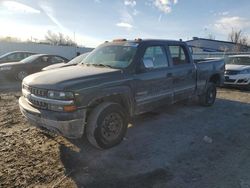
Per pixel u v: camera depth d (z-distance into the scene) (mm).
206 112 6828
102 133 4078
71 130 3744
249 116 6551
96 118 3990
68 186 3240
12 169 3611
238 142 4742
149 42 5145
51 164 3775
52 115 3721
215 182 3359
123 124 4398
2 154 4062
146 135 4996
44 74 4281
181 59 6070
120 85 4363
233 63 11961
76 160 3902
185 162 3906
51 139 4684
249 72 10664
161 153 4199
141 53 4859
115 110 4215
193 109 7117
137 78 4664
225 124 5812
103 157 4012
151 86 4996
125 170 3639
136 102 4719
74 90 3707
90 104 3918
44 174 3500
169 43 5664
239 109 7309
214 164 3855
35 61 12836
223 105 7789
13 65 12250
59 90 3688
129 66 4637
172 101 5695
